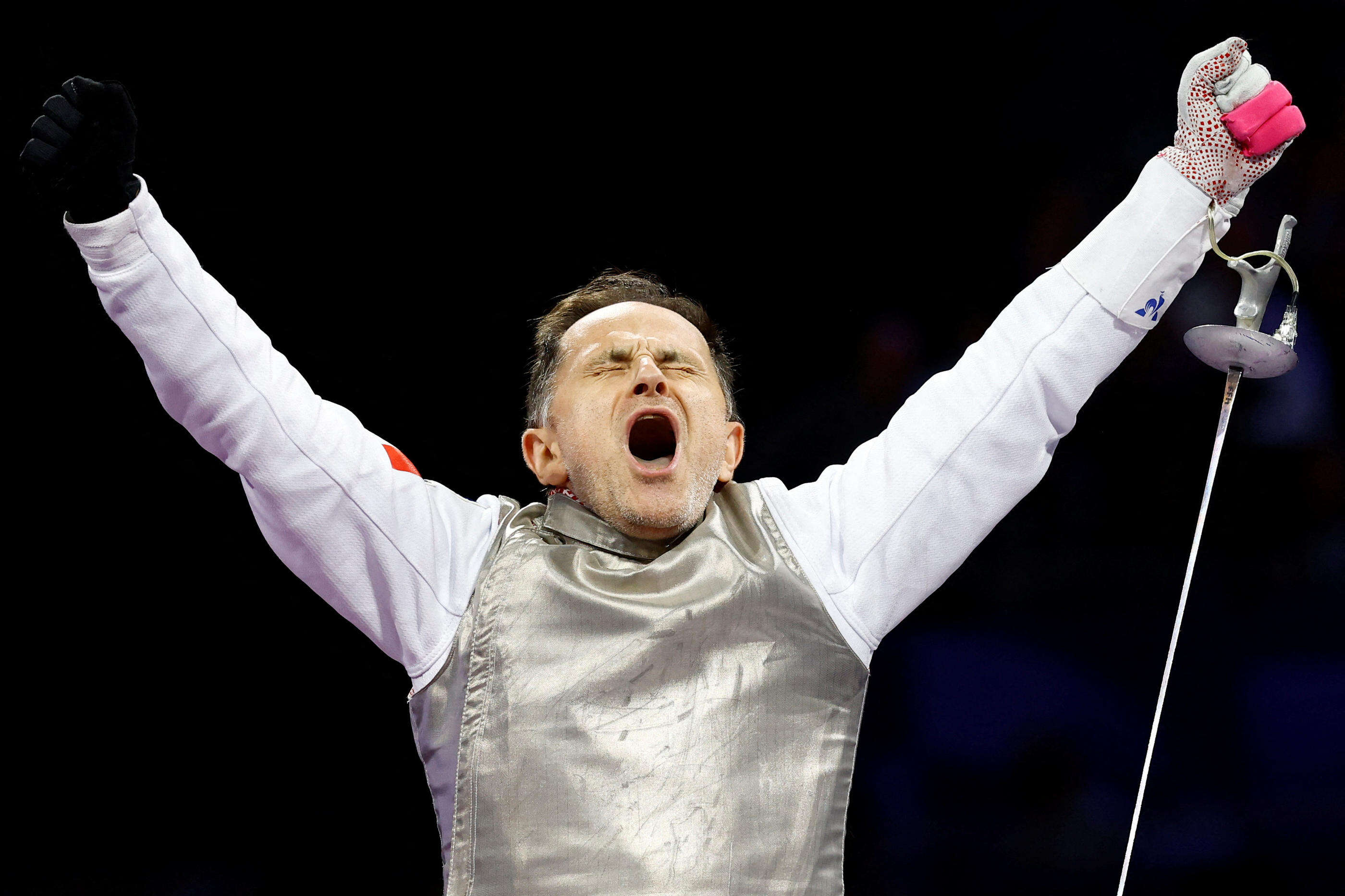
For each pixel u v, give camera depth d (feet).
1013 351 21.81
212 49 47.32
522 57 51.06
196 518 47.29
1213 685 45.85
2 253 45.42
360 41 48.93
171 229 20.95
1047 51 52.19
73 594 46.73
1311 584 47.16
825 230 53.21
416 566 21.43
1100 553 48.62
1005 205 52.44
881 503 21.97
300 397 21.49
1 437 46.52
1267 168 21.43
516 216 51.75
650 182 52.60
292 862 45.34
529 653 20.74
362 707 46.88
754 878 19.54
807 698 20.94
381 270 50.47
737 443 25.61
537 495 50.06
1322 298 49.37
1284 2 50.31
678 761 19.98
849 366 52.60
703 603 21.02
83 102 19.56
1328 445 48.32
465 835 19.93
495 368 50.90
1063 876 41.73
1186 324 49.98
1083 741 44.91
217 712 46.50
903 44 52.70
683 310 26.27
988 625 47.88
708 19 52.03
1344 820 41.45
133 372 46.96
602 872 19.27
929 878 42.63
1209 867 41.01
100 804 45.29
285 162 49.37
